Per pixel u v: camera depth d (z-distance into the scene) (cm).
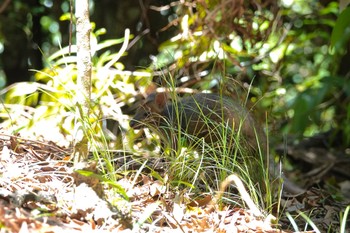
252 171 800
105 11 1572
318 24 1458
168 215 643
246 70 1226
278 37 1362
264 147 925
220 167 738
